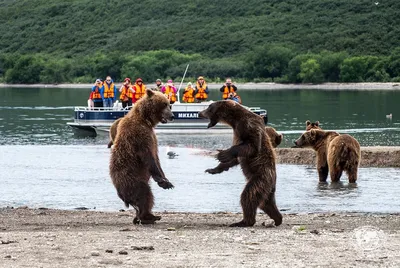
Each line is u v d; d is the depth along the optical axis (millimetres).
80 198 16984
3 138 33469
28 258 8336
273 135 19797
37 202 16500
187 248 9078
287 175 20641
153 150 11664
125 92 36062
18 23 144125
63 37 133625
